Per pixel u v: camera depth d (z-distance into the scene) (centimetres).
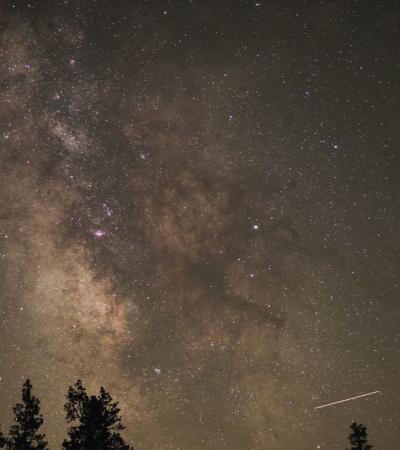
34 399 1115
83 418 1162
